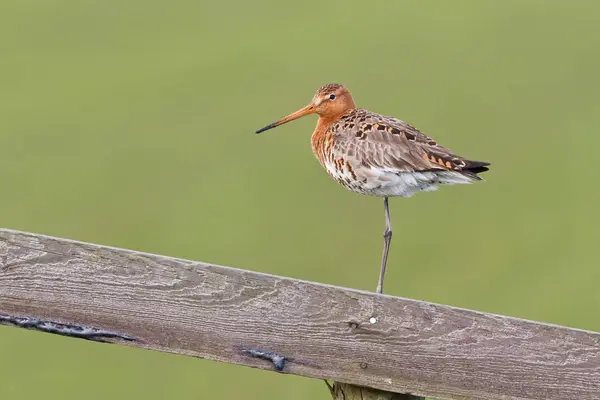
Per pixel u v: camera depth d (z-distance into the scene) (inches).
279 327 242.4
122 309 240.5
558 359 244.7
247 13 1160.2
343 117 424.5
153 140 889.5
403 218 764.0
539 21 1101.1
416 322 243.3
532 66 1006.4
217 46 1050.7
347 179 410.9
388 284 673.0
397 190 402.3
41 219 753.6
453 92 949.8
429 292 663.8
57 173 837.2
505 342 244.2
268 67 1002.1
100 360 627.2
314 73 991.0
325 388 587.5
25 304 239.3
